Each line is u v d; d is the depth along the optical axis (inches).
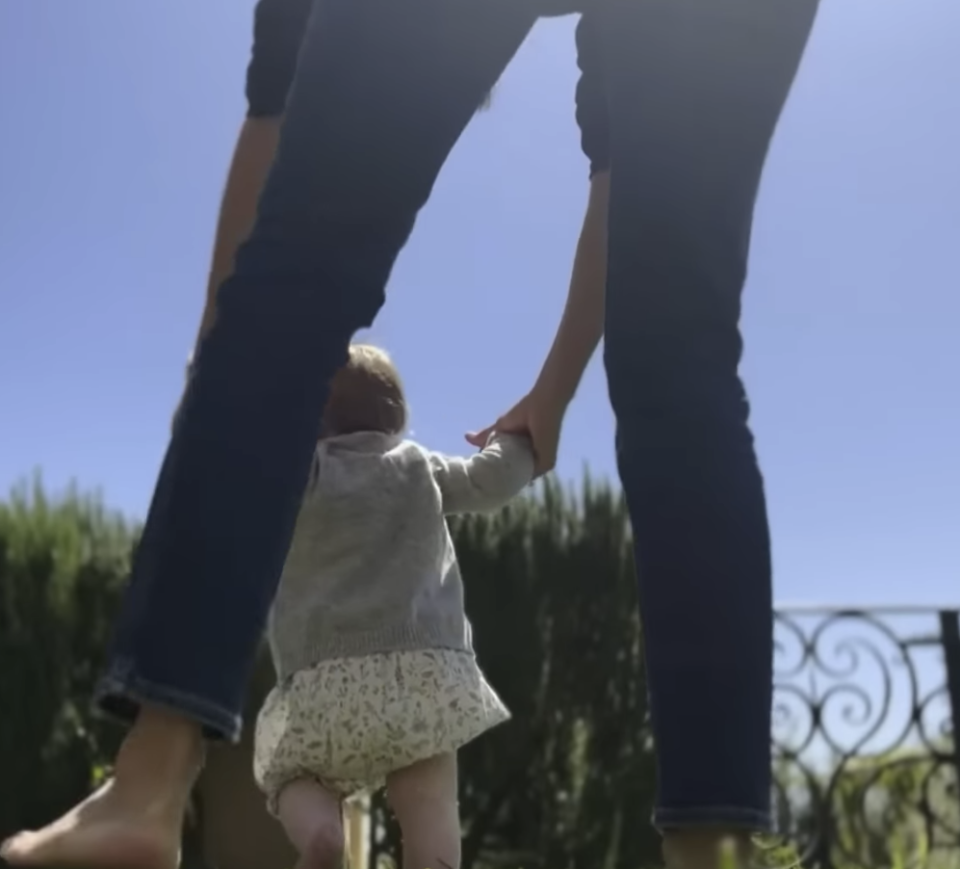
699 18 42.1
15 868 30.4
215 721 30.5
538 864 164.9
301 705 71.4
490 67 43.2
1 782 154.1
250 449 33.4
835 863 160.9
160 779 30.4
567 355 65.0
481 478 73.5
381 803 153.4
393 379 81.3
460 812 165.9
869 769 166.7
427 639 72.4
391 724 69.8
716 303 40.8
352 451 76.4
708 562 37.3
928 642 166.4
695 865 34.9
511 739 168.1
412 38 39.9
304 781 72.1
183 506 32.3
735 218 42.1
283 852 116.6
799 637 167.6
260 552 32.5
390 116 39.1
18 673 156.9
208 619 31.0
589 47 59.3
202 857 122.8
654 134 41.6
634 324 40.6
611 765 170.7
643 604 38.2
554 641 173.5
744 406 40.8
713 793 34.7
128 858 29.5
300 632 72.8
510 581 173.0
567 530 177.3
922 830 163.5
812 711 165.5
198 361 35.3
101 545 167.5
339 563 73.6
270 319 35.4
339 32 39.3
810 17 44.7
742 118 42.3
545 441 69.7
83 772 157.5
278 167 38.5
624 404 40.4
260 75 56.1
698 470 38.5
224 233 55.7
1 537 161.9
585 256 61.1
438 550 75.4
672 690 36.3
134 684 30.0
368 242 38.2
